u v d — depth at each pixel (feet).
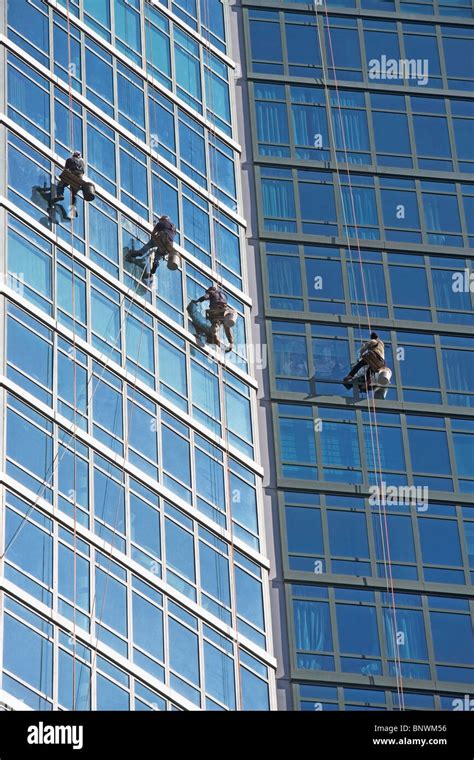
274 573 398.42
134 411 383.24
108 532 366.84
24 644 345.72
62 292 383.24
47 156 395.75
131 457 378.12
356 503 410.52
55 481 363.15
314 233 440.04
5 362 366.43
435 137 458.09
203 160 432.66
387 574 404.57
